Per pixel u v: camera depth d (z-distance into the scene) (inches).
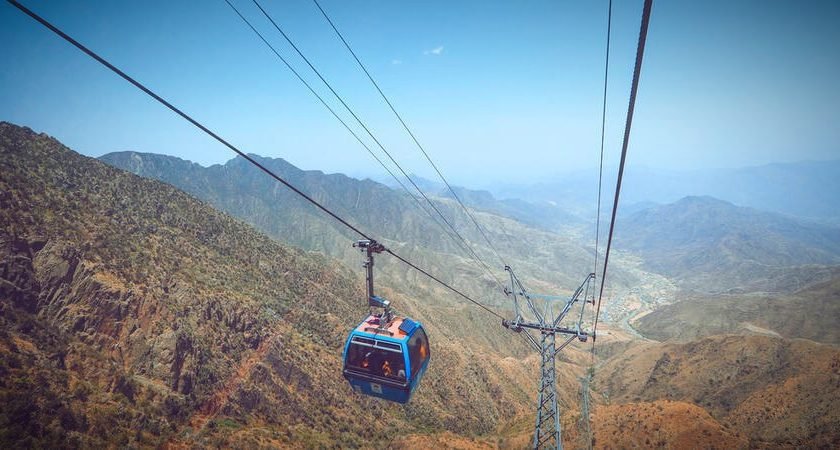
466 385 4126.5
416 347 865.5
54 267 2234.3
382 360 829.2
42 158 2960.1
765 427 3538.4
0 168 2508.6
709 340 5669.3
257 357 2694.4
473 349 5467.5
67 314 2146.9
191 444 1923.0
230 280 3230.8
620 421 3004.4
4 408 1545.3
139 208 3277.6
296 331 3250.5
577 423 3184.1
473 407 3897.6
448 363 4335.6
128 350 2192.4
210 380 2324.1
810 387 3725.4
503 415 4097.0
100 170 3398.1
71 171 3068.4
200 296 2696.9
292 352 2945.4
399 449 2696.9
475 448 2901.1
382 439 2797.7
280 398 2583.7
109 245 2586.1
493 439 3250.5
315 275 4581.7
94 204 2861.7
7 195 2356.1
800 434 3250.5
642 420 2923.2
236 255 3722.9
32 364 1797.5
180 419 2052.2
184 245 3228.3
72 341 2059.5
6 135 2874.0
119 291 2319.1
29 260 2204.7
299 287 4028.1
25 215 2348.7
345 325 3880.4
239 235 4114.2
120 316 2263.8
